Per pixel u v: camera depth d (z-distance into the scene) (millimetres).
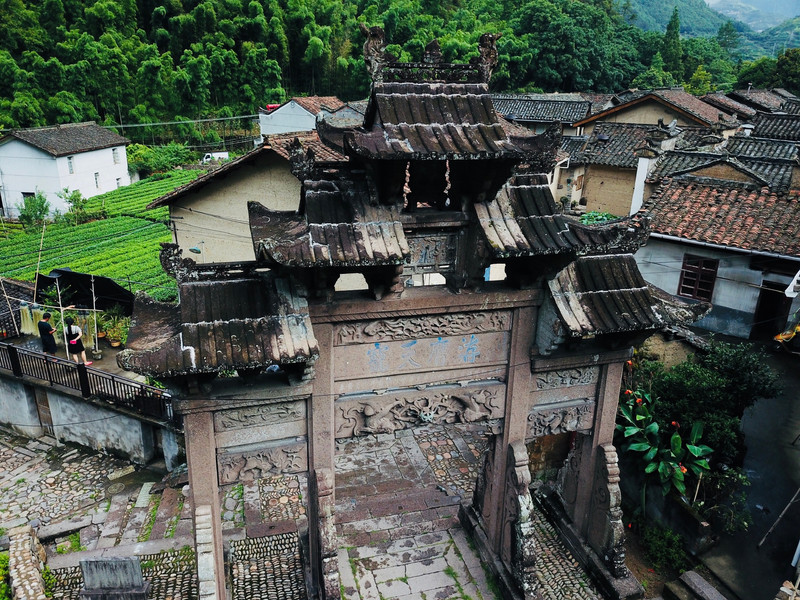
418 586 11594
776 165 20328
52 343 20484
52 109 59875
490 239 8930
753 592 11070
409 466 15680
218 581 9812
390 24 70125
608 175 38750
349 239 8367
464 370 10383
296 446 9789
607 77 75500
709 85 79750
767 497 13016
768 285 17641
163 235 40219
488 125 8688
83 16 71875
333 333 9406
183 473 15961
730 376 13719
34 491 16219
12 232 43875
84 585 11352
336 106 40344
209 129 68000
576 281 10102
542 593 11461
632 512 13461
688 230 18234
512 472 11008
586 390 11320
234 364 8109
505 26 79312
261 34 71750
